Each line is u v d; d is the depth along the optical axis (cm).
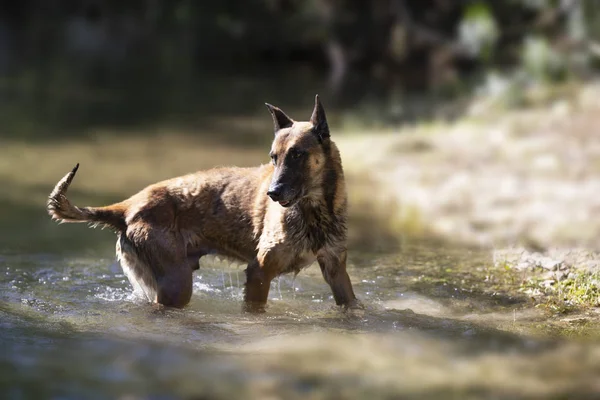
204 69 3092
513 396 469
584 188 1110
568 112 1508
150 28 3888
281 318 641
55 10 4406
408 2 2716
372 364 524
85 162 1406
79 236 923
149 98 2314
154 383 479
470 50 2095
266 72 3033
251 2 3400
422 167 1334
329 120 1889
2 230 935
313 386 482
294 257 675
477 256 861
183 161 1432
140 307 665
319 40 3177
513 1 2091
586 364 529
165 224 685
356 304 684
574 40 1827
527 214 1027
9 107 2045
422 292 733
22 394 455
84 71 2870
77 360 518
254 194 701
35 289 709
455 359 538
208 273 806
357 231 987
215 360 525
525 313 664
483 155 1352
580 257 827
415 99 2067
